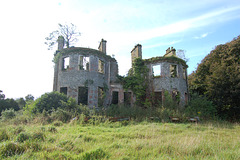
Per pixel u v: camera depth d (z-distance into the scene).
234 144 6.30
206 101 18.47
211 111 17.64
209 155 5.03
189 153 5.20
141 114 14.91
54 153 4.69
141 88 20.58
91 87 17.41
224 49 21.94
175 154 5.07
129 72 22.83
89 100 16.97
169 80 20.06
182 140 6.54
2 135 6.22
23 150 4.83
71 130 8.42
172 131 9.32
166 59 20.58
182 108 17.72
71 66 17.67
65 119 11.85
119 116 13.92
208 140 6.89
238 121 16.66
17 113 16.59
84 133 7.83
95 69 18.34
